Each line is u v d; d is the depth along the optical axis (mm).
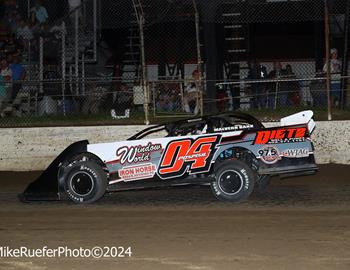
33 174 17500
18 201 13492
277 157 12344
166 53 23953
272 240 9117
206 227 10102
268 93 18703
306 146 12352
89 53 23984
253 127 12672
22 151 17969
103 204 12719
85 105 20094
